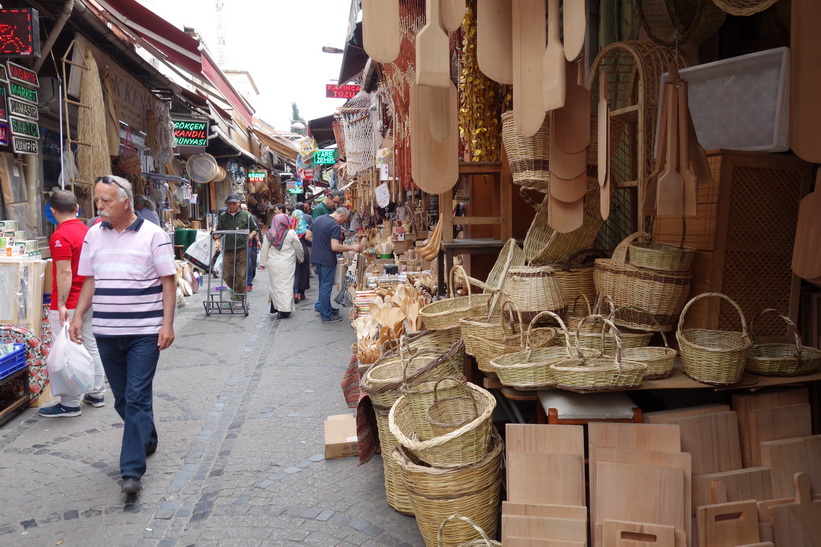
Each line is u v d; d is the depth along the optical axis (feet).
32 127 20.98
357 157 38.99
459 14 6.08
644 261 10.21
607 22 15.34
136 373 12.48
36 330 18.02
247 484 12.64
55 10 21.20
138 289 12.48
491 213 19.10
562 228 8.46
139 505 11.83
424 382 10.35
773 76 10.41
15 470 13.46
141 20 22.95
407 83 19.99
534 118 6.72
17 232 19.38
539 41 6.63
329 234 30.81
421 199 28.89
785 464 8.93
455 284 16.17
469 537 9.13
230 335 28.45
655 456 8.43
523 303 10.59
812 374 9.26
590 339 10.12
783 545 8.47
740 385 8.93
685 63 11.63
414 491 9.17
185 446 14.83
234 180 74.49
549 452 8.77
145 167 35.37
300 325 30.73
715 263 10.48
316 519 11.10
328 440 13.89
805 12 5.89
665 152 8.75
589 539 8.53
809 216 7.89
